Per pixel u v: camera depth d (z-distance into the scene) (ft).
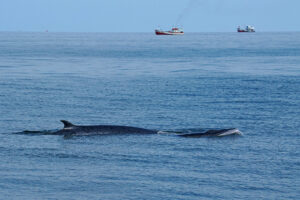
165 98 240.73
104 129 162.40
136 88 280.10
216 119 187.93
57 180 110.83
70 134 159.63
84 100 234.79
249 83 298.97
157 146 144.97
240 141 150.82
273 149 140.26
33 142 149.07
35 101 229.66
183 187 106.63
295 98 237.45
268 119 185.98
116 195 101.50
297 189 105.91
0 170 117.70
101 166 122.72
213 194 102.58
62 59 531.91
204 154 135.13
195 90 269.03
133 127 165.17
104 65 452.35
